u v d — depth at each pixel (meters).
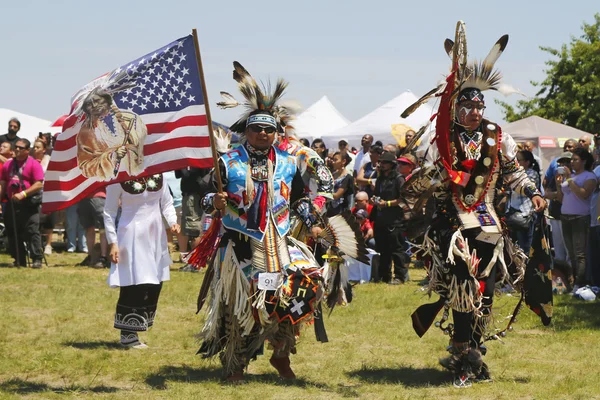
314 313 12.15
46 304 20.00
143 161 12.01
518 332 16.56
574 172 22.08
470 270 11.77
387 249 25.28
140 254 14.77
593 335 16.17
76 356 13.96
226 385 11.97
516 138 39.62
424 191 12.20
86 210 28.52
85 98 11.98
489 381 12.28
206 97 11.59
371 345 15.31
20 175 28.17
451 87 11.81
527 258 12.73
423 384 12.16
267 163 11.87
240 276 11.71
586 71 70.56
